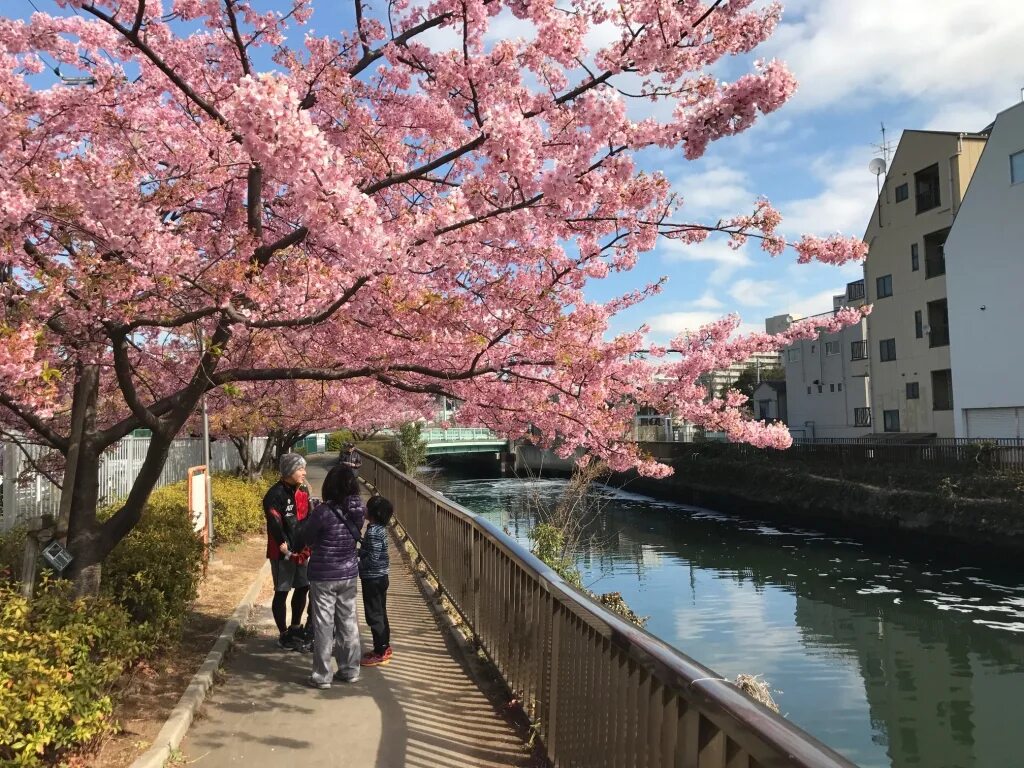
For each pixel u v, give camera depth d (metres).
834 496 25.81
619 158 4.36
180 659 5.33
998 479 21.05
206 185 5.82
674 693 2.18
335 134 6.41
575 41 5.26
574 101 4.88
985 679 11.96
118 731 3.80
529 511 17.92
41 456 8.07
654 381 7.77
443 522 7.86
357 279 4.59
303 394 11.83
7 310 4.52
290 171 3.63
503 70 5.58
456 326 5.91
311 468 39.94
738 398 7.84
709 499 33.19
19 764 2.98
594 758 2.94
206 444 9.70
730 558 21.95
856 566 20.44
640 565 21.11
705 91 4.21
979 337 27.03
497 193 4.71
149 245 4.54
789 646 13.74
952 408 30.47
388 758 3.78
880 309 34.88
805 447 30.53
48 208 4.58
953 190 30.25
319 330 6.30
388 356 6.19
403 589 8.45
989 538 19.69
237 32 6.02
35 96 5.20
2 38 5.70
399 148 6.60
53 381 4.68
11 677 3.06
